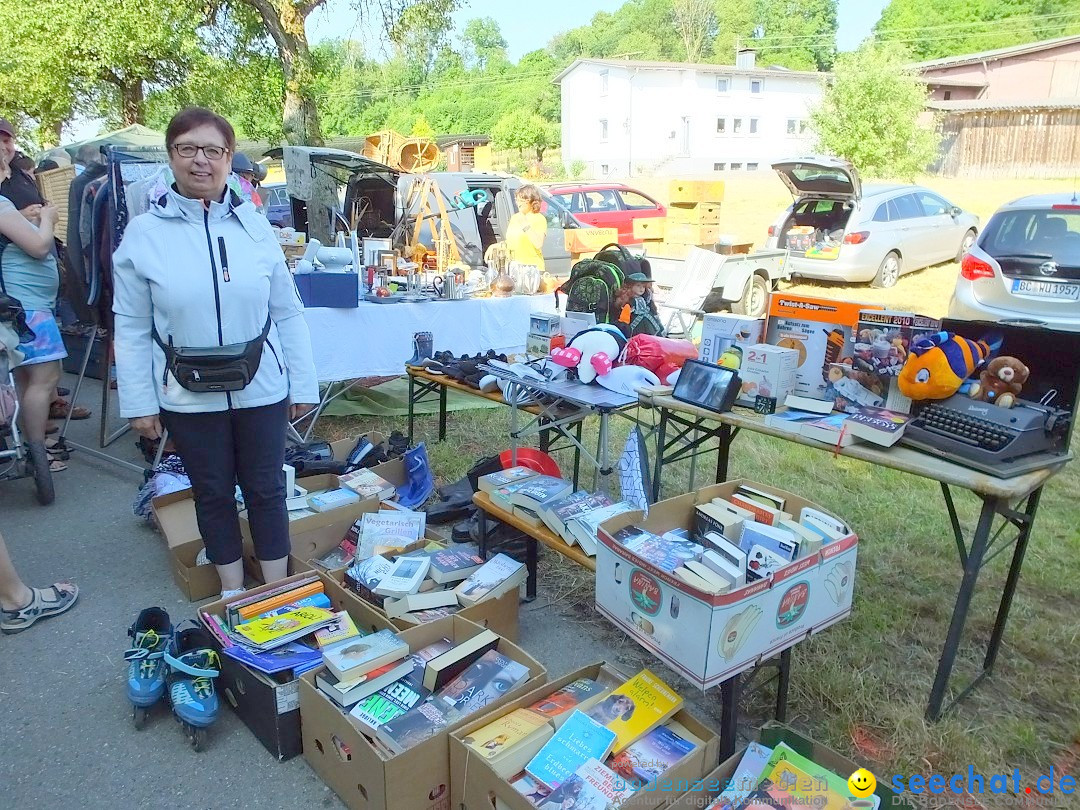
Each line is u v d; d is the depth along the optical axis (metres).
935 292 9.09
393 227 7.70
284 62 14.84
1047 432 2.04
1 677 2.41
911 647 2.58
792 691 2.32
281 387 2.48
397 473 3.77
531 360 3.64
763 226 15.21
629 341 3.35
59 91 15.13
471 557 2.72
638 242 9.84
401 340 4.66
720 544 2.09
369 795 1.79
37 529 3.48
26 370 3.58
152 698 2.13
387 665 2.08
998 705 2.30
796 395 2.55
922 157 17.55
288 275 2.50
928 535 3.40
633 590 2.01
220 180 2.26
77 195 4.20
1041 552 3.27
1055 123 20.52
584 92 34.19
